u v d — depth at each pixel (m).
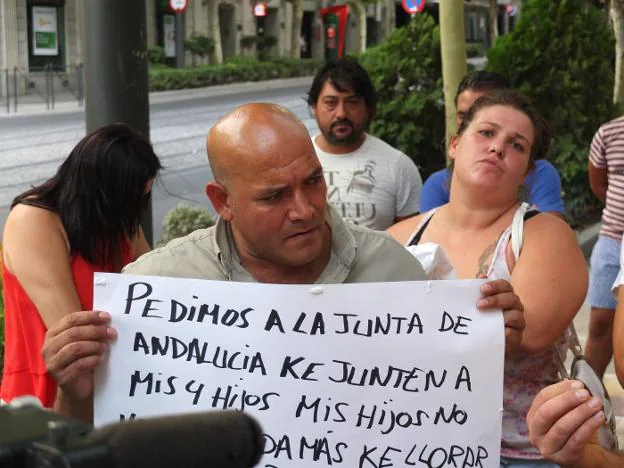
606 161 4.53
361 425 2.06
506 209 2.66
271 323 2.06
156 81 30.64
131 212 2.96
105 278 2.09
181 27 33.44
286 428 2.05
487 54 9.16
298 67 39.34
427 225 2.83
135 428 0.80
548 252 2.49
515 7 52.19
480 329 2.08
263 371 2.06
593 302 4.54
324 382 2.06
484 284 2.08
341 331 2.06
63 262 2.85
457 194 2.73
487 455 2.08
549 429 1.83
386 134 8.31
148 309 2.08
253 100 27.58
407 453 2.06
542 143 2.77
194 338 2.07
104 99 5.00
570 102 8.80
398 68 8.34
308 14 48.00
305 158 1.94
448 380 2.07
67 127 20.70
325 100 4.20
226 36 41.56
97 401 2.09
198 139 18.28
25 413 0.84
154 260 2.21
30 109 25.86
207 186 2.08
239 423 0.85
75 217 2.86
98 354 2.05
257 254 2.12
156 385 2.08
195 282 2.08
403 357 2.06
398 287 2.07
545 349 2.44
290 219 1.95
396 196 4.28
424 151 8.43
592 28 8.90
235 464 0.83
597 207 9.38
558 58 8.77
